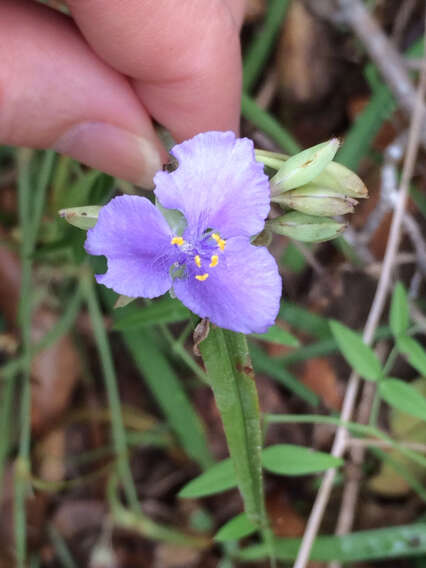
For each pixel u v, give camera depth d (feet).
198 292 0.32
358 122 0.56
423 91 0.56
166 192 0.31
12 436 0.60
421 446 0.50
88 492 0.60
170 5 0.36
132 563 0.58
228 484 0.41
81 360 0.61
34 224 0.53
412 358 0.44
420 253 0.56
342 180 0.33
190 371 0.59
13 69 0.37
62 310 0.61
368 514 0.56
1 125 0.39
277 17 0.59
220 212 0.32
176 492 0.59
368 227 0.58
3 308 0.61
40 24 0.38
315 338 0.58
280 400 0.59
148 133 0.41
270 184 0.33
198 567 0.57
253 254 0.31
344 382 0.57
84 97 0.39
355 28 0.58
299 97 0.62
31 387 0.60
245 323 0.31
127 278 0.31
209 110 0.41
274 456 0.41
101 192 0.46
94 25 0.36
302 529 0.56
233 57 0.39
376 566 0.55
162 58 0.38
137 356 0.55
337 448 0.50
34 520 0.59
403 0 0.61
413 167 0.58
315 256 0.59
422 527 0.48
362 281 0.58
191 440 0.55
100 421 0.61
